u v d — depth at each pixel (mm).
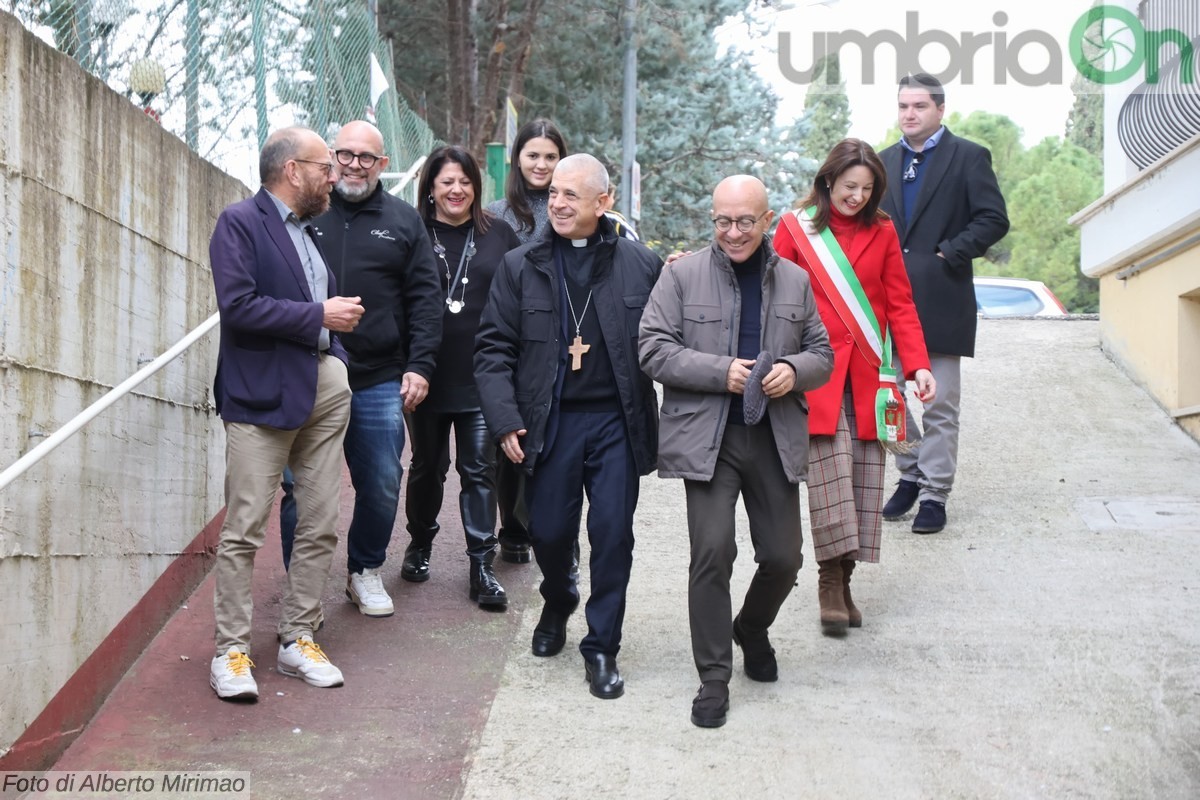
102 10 4430
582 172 4188
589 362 4242
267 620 4867
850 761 3740
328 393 4332
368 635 4762
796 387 3982
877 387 4734
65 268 3771
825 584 4754
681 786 3590
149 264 4566
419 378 4816
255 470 4160
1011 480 6789
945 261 5836
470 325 5133
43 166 3611
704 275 4117
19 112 3453
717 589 4023
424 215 5242
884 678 4375
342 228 4793
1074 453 7223
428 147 13094
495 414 4254
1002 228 5777
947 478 5941
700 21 19094
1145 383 8297
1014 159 40406
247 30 6230
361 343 4781
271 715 4027
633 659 4586
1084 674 4363
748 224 3992
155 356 4633
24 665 3473
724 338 4051
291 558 4398
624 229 5086
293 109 7230
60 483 3723
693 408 4012
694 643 4059
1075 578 5336
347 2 8992
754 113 20500
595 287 4266
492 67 15859
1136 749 3801
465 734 3930
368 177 4785
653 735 3920
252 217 4188
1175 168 7578
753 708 4129
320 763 3707
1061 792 3547
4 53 3359
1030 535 5910
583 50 17875
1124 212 8422
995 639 4703
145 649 4484
